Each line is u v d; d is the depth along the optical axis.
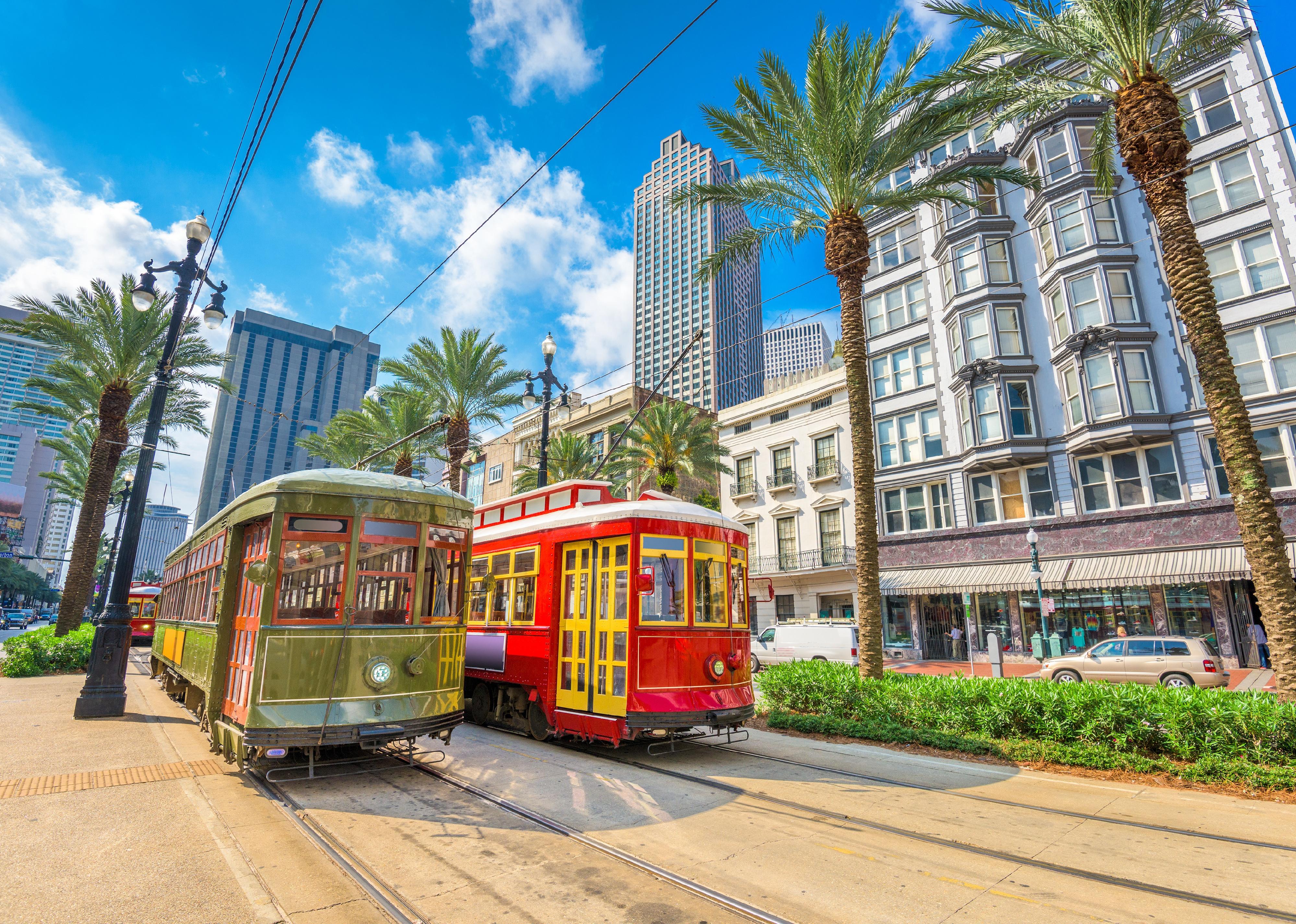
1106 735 8.95
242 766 7.29
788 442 34.34
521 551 10.74
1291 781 7.23
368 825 5.91
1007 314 25.95
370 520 7.62
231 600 8.05
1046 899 4.56
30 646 17.61
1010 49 12.49
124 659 11.39
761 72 13.55
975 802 7.03
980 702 10.20
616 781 7.70
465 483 47.97
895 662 26.30
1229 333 21.20
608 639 8.95
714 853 5.39
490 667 10.94
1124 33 11.01
